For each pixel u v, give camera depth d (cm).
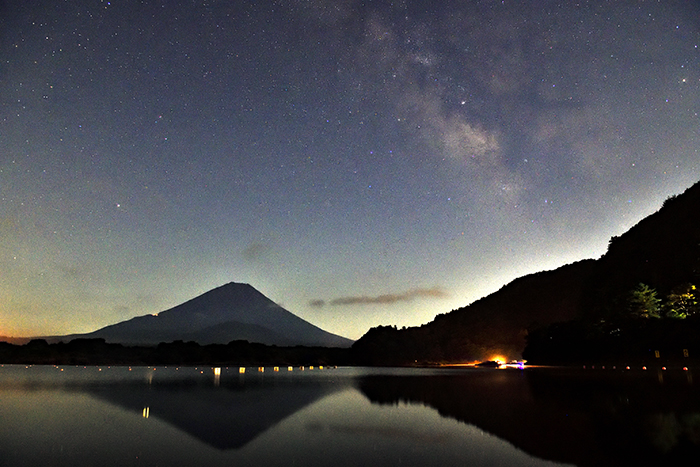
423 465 864
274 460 904
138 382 3002
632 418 1374
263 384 2927
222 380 3319
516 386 2664
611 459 898
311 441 1085
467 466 857
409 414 1540
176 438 1114
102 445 1031
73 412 1557
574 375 3644
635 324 5219
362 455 944
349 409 1677
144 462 886
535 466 856
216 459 909
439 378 3697
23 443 1050
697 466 845
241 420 1402
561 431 1194
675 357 4472
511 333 11831
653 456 920
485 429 1239
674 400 1778
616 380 2906
